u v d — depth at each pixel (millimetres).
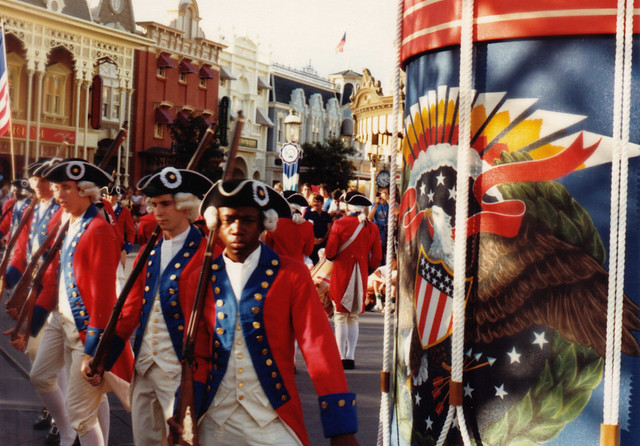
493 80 2705
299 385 7293
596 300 2586
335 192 17984
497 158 2699
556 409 2627
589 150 2590
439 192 2883
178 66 47125
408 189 3133
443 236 2857
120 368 4449
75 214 4746
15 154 36906
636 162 2562
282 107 59469
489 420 2715
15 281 6520
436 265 2887
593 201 2586
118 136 4887
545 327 2639
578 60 2600
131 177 43656
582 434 2604
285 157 16453
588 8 2566
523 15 2633
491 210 2705
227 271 3018
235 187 2932
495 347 2705
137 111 44000
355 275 8133
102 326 4434
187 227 4059
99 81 34125
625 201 2543
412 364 3027
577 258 2604
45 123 38281
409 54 3049
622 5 2518
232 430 2969
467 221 2748
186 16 48469
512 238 2674
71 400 4613
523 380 2666
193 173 4012
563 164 2615
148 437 4074
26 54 36281
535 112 2645
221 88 52781
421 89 3008
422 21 2945
